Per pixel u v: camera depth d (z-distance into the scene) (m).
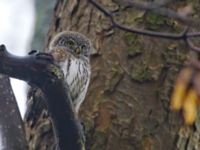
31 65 7.49
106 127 10.36
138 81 10.48
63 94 7.71
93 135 10.34
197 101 5.29
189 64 5.40
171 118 10.26
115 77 10.59
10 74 7.54
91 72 10.81
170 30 10.49
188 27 6.14
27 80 7.63
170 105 10.30
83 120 10.49
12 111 8.12
